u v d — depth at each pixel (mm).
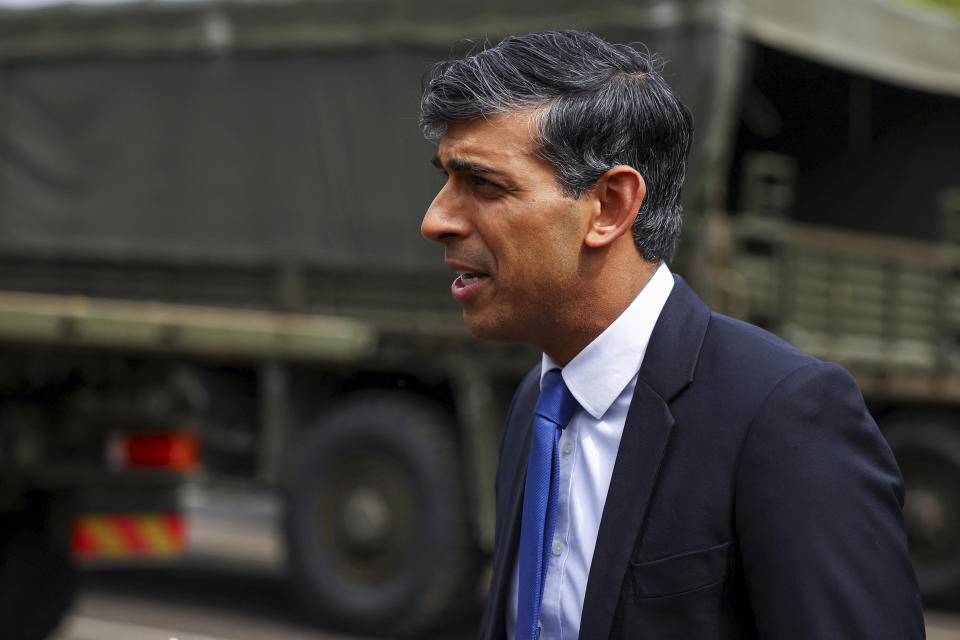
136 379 6445
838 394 1382
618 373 1530
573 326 1544
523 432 1781
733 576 1373
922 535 7379
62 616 5488
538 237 1478
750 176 6793
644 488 1420
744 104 8570
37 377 6125
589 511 1524
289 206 6934
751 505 1348
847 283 7367
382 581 6309
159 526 6156
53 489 5785
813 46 6707
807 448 1342
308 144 6859
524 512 1569
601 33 5969
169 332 6109
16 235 7594
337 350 6527
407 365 6684
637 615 1389
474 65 1486
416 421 6379
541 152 1466
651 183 1519
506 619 1666
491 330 1561
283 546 6680
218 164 7109
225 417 7289
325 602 6434
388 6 6594
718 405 1415
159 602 7324
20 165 7590
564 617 1505
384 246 6703
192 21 7141
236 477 7109
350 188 6766
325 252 6859
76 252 7473
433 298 6645
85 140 7430
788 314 6859
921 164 9172
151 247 7273
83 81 7434
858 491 1327
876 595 1288
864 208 9336
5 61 7594
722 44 5699
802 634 1275
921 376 7723
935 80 7645
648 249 1533
